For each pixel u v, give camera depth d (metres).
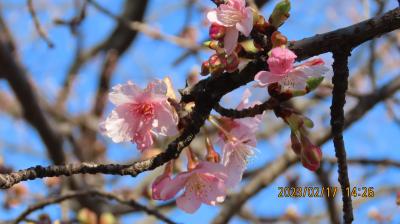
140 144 0.37
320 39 0.36
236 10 0.35
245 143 0.39
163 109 0.37
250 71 0.36
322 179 0.67
